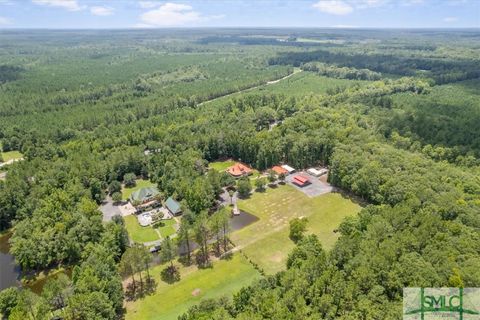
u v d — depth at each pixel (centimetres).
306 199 11662
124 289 8044
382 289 6078
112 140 15612
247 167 14488
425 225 7556
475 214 8394
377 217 8294
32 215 10375
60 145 15738
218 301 6806
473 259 6619
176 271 8612
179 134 15612
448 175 10744
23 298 6800
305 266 6838
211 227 8850
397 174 10769
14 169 12912
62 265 9062
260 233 9969
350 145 13200
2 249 9956
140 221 10619
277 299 6338
